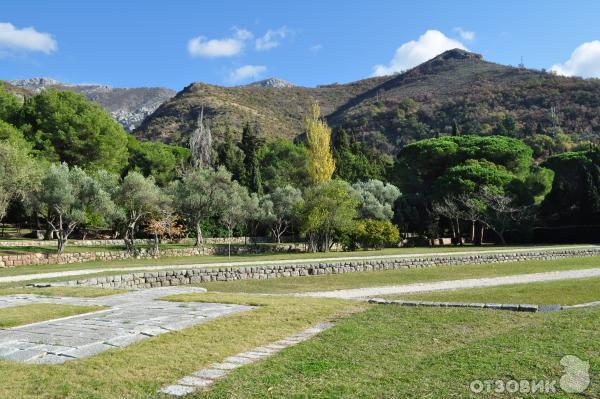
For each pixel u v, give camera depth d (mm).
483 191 49156
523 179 54844
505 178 50906
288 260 28562
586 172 52594
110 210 32906
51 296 13500
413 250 39406
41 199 30719
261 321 9305
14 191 29750
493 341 7695
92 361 6664
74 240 39688
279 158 75812
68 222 34375
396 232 43281
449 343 7844
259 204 48750
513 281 19766
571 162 58594
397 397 5332
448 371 6203
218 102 138375
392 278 22297
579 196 52969
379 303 11828
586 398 5230
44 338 7906
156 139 114125
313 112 60438
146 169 57062
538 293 15320
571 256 33562
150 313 10148
